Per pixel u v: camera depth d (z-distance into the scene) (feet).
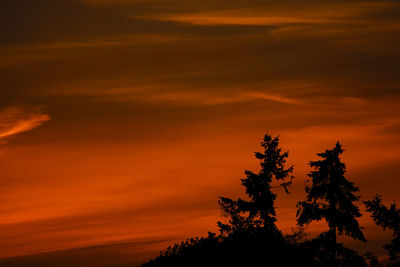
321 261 227.81
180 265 227.81
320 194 261.03
